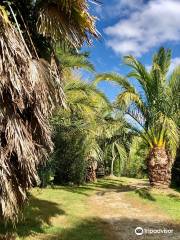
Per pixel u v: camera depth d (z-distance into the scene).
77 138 21.59
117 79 18.30
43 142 8.71
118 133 19.80
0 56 6.98
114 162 33.78
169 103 17.89
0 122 7.46
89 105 19.73
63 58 16.84
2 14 7.14
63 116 20.19
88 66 17.62
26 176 8.03
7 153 7.59
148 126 18.64
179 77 17.95
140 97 18.42
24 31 8.79
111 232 11.01
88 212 13.94
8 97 7.55
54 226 11.20
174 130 17.33
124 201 16.31
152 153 18.61
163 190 18.16
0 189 7.44
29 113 8.36
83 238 10.07
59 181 23.00
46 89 8.23
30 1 8.59
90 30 8.30
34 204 14.41
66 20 8.35
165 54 18.88
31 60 7.71
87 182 24.98
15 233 9.86
